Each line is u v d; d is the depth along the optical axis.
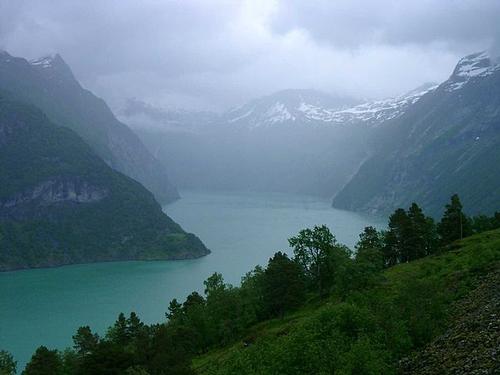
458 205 147.00
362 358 49.16
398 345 55.53
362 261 106.00
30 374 103.38
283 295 123.12
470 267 81.19
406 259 141.38
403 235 140.88
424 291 62.53
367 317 59.53
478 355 45.38
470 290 70.31
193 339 121.12
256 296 129.50
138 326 134.25
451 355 48.78
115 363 91.56
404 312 60.69
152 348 103.12
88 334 124.12
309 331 59.12
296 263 133.50
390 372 49.97
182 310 143.12
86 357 97.50
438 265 99.56
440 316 60.28
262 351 59.59
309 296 132.62
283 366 54.03
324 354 51.53
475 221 160.38
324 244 132.25
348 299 76.12
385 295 87.31
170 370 86.00
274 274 124.81
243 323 122.69
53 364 107.31
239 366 57.41
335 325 60.03
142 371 82.88
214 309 128.38
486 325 51.25
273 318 126.50
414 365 51.22
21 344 182.25
